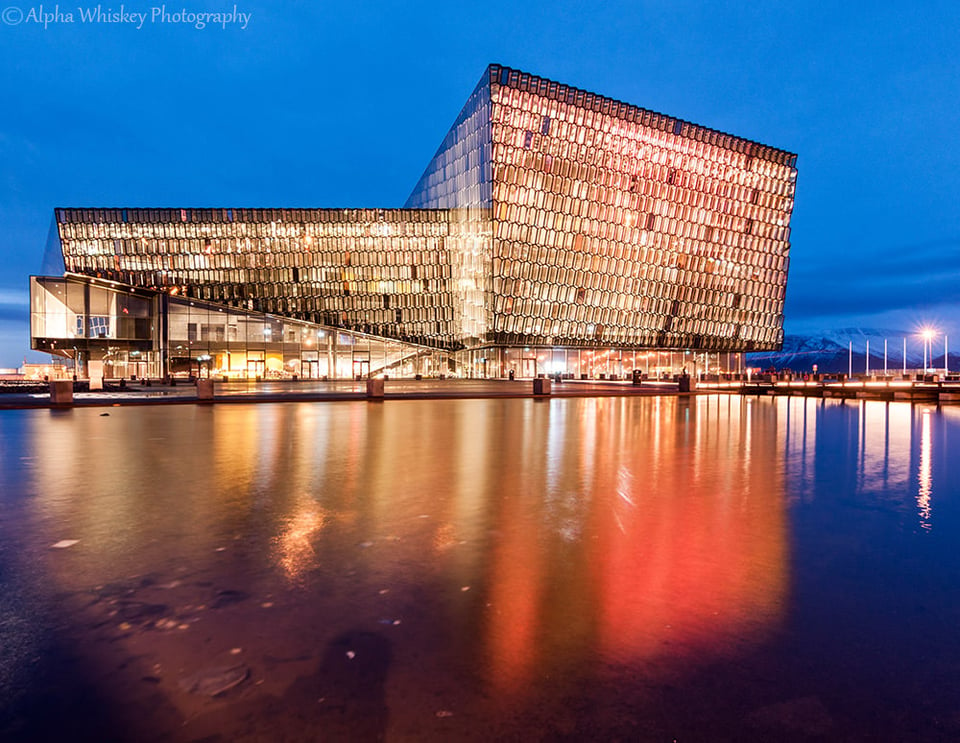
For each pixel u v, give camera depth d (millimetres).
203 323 73000
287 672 2852
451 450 11039
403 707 2561
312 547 4902
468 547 4926
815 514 6160
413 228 77062
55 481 7844
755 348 88562
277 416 19188
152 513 6070
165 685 2732
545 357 74938
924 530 5551
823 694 2701
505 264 69312
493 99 67812
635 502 6684
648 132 77875
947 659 3035
